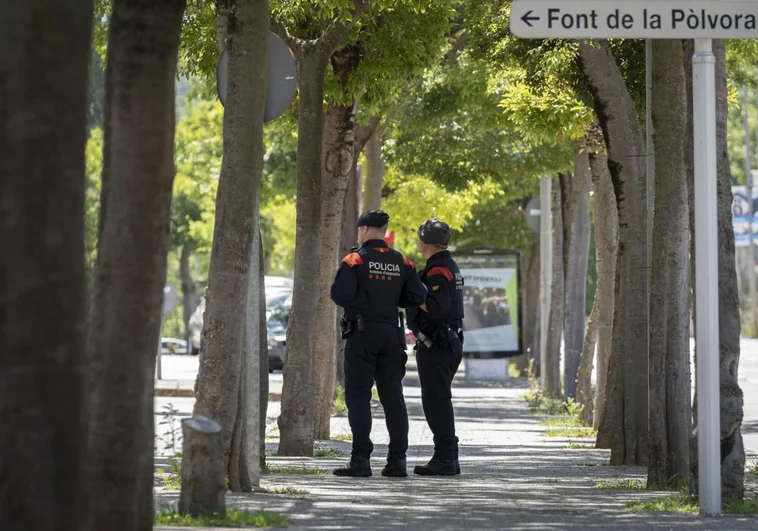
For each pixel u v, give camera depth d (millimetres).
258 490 22422
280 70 22297
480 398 62312
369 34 35781
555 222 61094
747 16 19344
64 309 10617
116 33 14461
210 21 35125
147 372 14633
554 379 60250
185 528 16562
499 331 73250
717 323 19422
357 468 25891
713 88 19469
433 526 17656
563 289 60656
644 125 37625
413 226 72375
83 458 10789
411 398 61625
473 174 58344
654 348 25203
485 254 73062
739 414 20375
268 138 69375
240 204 21078
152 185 14430
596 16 19203
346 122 36500
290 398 32219
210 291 21219
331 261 37156
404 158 59094
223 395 21328
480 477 26500
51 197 10578
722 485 20359
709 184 19375
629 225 31391
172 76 14570
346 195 50969
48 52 10586
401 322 25969
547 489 24109
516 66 38688
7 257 10461
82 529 10789
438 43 37375
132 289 14453
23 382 10453
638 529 17609
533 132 41719
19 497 10445
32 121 10531
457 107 55469
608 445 35875
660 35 19250
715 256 19406
